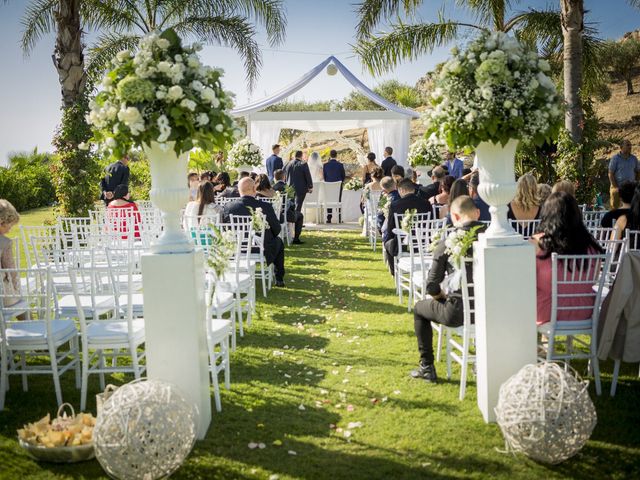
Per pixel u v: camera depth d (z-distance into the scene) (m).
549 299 3.93
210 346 3.75
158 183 3.28
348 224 14.50
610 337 3.80
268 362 4.68
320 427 3.51
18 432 3.26
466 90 3.33
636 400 3.81
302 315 6.09
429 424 3.53
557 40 11.83
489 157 3.48
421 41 11.91
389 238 7.03
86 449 3.14
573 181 9.04
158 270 3.24
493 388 3.50
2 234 4.43
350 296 6.93
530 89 3.25
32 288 5.30
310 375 4.38
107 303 4.68
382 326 5.64
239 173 12.97
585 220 6.61
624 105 26.62
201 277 3.42
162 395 2.88
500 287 3.44
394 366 4.55
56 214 11.18
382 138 16.50
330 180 14.77
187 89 3.14
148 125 3.08
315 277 8.07
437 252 3.99
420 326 4.22
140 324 3.97
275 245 7.16
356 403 3.86
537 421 2.88
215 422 3.59
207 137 3.26
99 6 12.87
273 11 13.17
